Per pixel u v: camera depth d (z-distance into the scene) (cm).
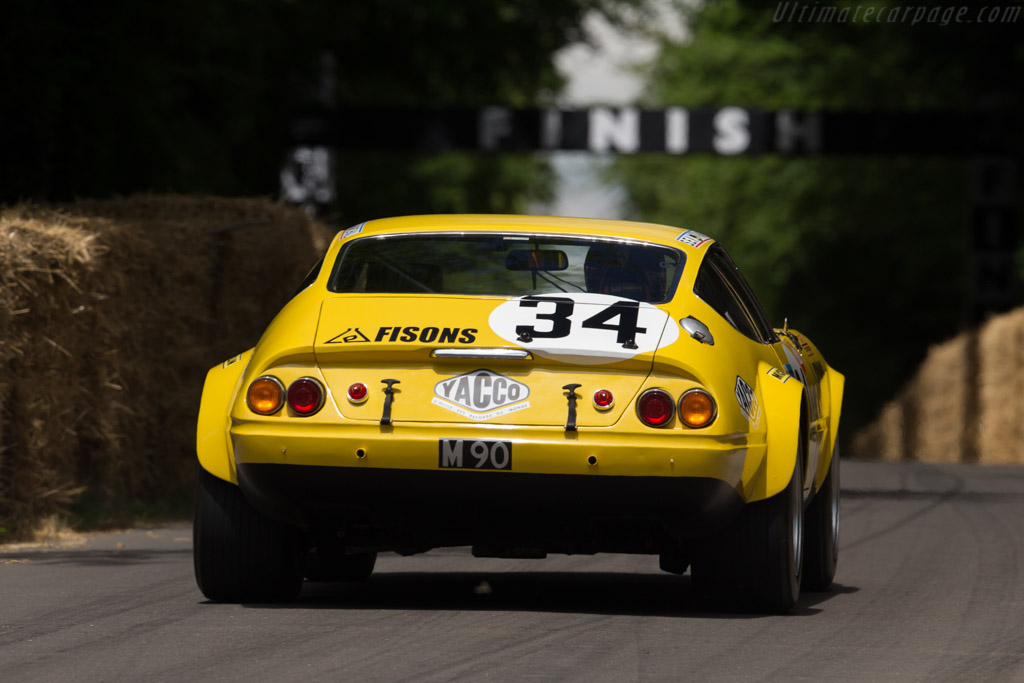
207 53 7956
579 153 9831
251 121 8912
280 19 9588
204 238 4669
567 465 2347
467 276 2575
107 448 4184
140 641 2242
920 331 16262
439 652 2173
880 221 15362
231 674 2005
